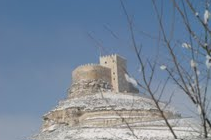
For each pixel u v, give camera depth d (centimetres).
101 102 17150
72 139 14738
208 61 1444
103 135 13888
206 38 1460
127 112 15150
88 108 17138
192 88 1455
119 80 19738
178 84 1475
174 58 1495
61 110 18225
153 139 10350
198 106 1447
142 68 1513
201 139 1496
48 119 18350
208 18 1449
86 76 19575
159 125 11619
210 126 1456
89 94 18800
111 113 16162
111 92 18212
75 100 18712
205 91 1451
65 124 17600
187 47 1475
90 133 14625
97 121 16100
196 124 1553
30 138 15875
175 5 1484
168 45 1503
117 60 18088
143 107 14112
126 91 17975
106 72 19775
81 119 17238
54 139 15350
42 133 16888
